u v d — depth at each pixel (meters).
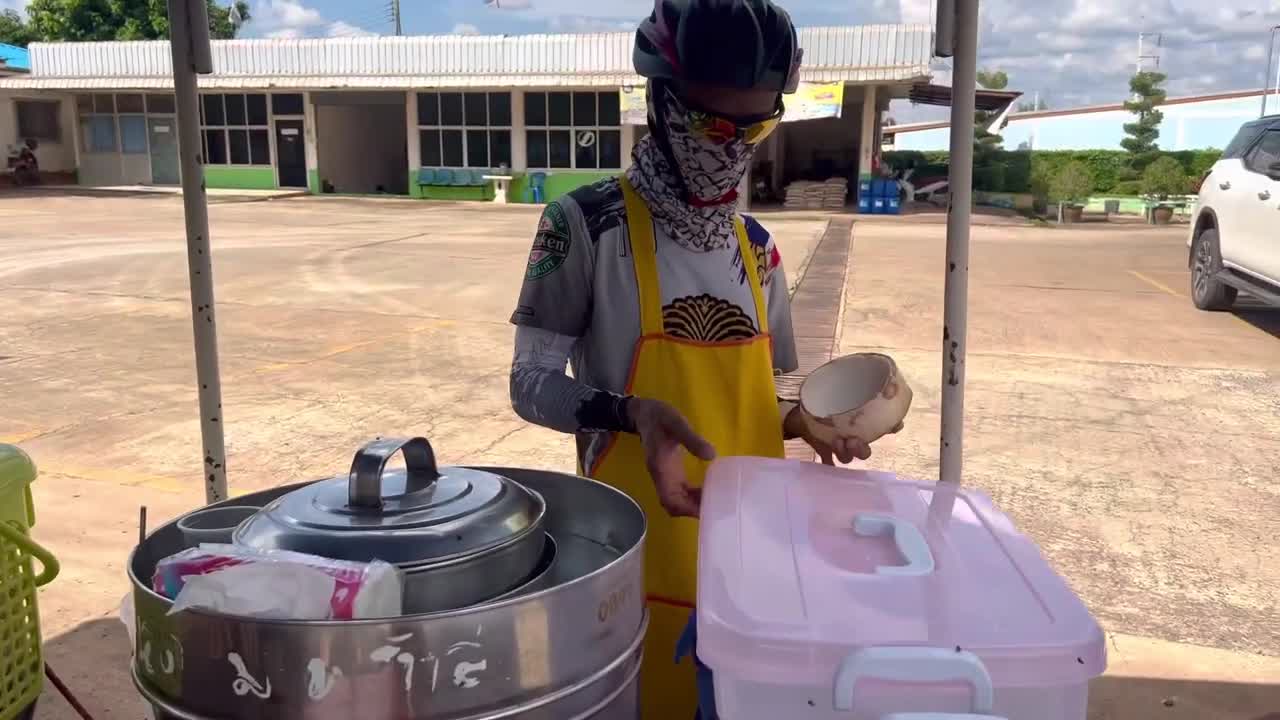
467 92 24.30
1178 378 6.29
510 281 10.40
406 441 1.02
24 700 1.76
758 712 0.87
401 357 6.75
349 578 0.83
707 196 1.43
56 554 3.45
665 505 1.27
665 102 1.37
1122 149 34.53
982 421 5.29
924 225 19.06
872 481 1.22
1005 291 9.92
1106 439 5.00
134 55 25.59
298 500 1.00
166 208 20.39
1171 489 4.29
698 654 0.89
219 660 0.83
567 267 1.46
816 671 0.84
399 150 29.28
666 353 1.46
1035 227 20.06
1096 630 0.86
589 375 1.51
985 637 0.85
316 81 24.44
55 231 15.29
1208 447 4.89
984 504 1.15
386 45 24.23
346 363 6.55
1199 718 2.54
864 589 0.92
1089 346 7.24
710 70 1.28
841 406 1.48
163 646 0.87
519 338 1.51
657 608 1.46
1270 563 3.54
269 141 26.16
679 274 1.48
